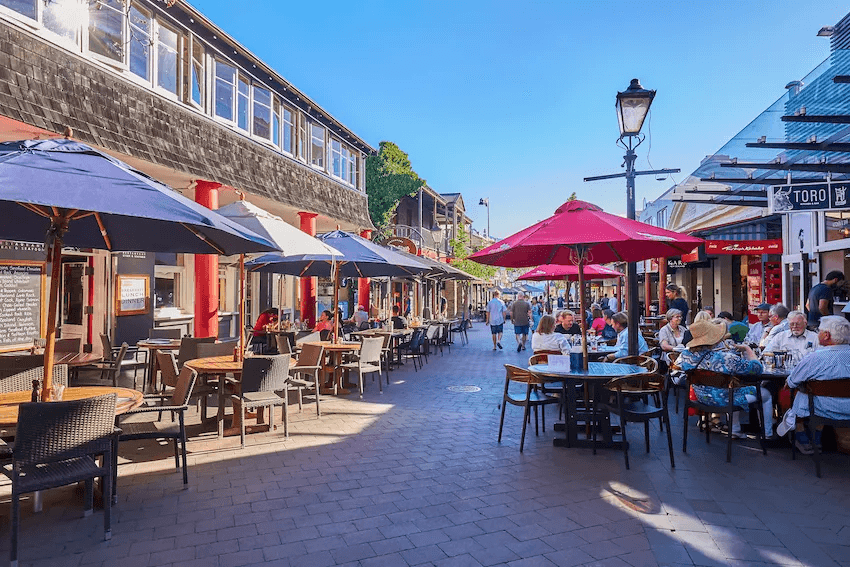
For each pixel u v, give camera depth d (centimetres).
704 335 605
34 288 971
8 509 444
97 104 855
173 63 1088
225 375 730
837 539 394
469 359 1574
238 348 745
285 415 674
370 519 428
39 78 760
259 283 1878
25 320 957
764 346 827
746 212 1479
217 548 377
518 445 646
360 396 959
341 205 1777
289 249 621
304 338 1138
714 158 927
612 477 531
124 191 356
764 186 1072
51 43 800
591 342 908
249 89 1325
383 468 555
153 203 355
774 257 1434
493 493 486
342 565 355
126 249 559
